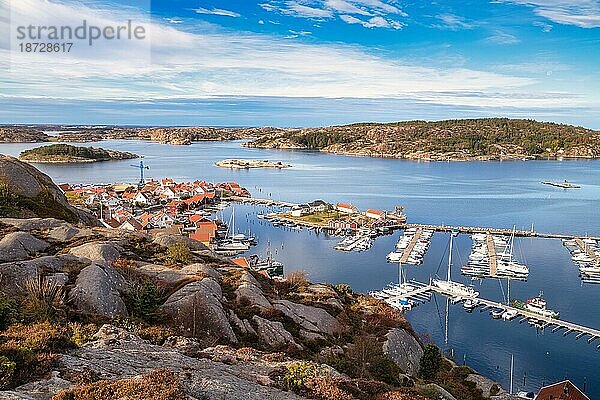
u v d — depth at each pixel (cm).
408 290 8475
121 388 1455
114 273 3016
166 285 3203
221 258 4709
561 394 4603
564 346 6438
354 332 3597
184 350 2173
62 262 2961
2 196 4878
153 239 4612
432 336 6738
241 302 3347
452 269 9975
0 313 1945
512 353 6244
